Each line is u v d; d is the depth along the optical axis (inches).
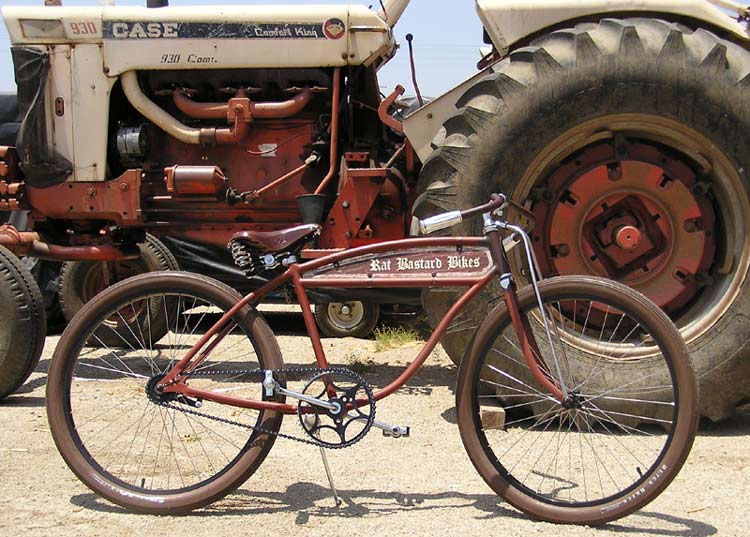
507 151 166.2
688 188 172.7
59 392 127.8
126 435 157.6
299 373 128.0
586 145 174.6
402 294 215.0
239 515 122.9
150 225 210.2
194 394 128.0
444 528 117.3
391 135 218.1
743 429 167.3
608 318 172.1
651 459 144.7
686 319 174.1
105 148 204.4
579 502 119.9
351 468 142.0
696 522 119.8
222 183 201.0
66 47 202.7
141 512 123.4
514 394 162.1
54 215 207.9
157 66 200.5
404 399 185.2
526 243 125.9
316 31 195.5
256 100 208.1
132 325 226.1
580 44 164.1
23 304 179.8
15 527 117.6
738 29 175.5
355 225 196.2
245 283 278.8
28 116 202.2
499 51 180.7
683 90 162.4
